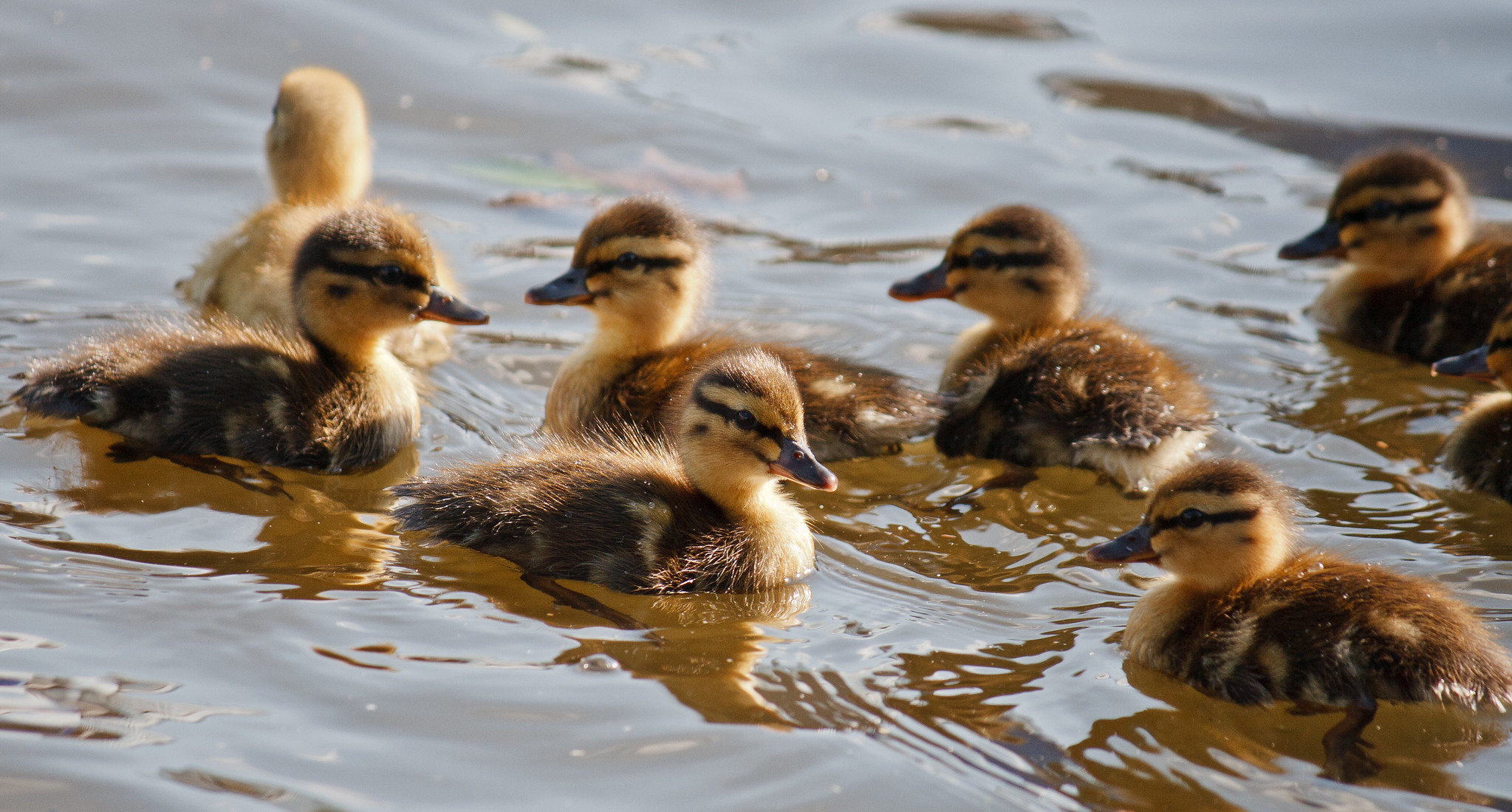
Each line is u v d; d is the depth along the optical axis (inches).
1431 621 362.3
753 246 661.3
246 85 748.6
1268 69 813.9
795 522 439.2
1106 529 453.7
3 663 335.3
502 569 410.3
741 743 323.3
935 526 454.9
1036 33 864.3
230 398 465.7
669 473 449.4
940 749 327.3
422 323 571.5
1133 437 478.9
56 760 301.0
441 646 360.2
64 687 327.6
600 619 384.5
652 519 418.9
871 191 705.6
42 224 626.2
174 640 351.6
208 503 435.5
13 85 723.4
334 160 628.4
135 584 379.9
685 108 768.3
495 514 420.5
